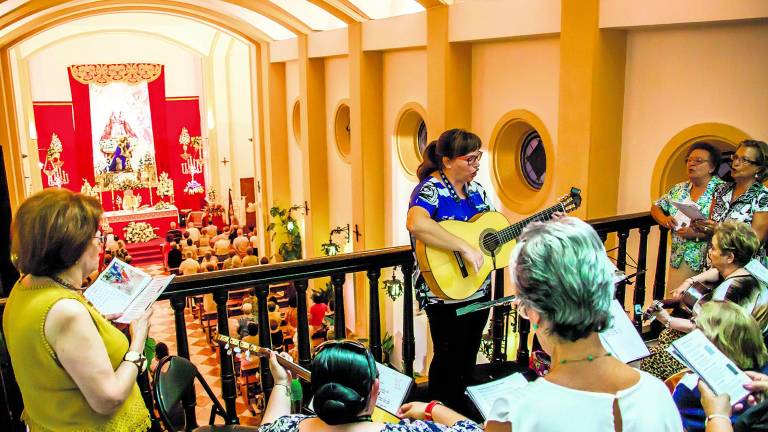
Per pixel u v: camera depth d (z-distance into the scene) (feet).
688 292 12.87
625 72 23.56
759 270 10.13
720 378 7.18
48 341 7.03
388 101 40.24
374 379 6.31
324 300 46.26
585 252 4.86
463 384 12.42
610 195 24.21
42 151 79.77
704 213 15.94
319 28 47.21
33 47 74.74
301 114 51.34
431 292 12.03
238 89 83.30
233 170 85.05
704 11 18.80
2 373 9.20
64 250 7.02
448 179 11.81
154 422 10.39
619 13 21.71
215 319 49.01
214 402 10.28
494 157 30.68
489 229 11.96
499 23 27.58
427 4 31.35
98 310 8.21
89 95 81.00
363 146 40.93
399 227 41.11
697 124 20.85
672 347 7.55
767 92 18.63
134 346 7.79
